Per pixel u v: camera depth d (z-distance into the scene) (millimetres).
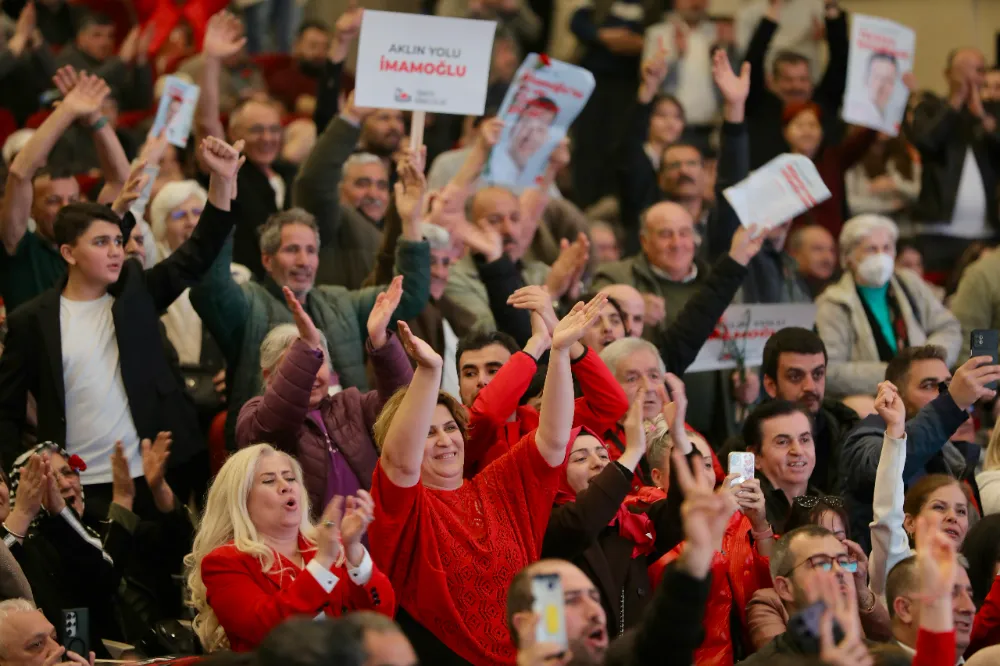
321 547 13594
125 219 20062
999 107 32125
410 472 14148
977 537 17203
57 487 17125
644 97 29812
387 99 21141
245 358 19422
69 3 35812
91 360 18969
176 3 36750
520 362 16438
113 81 31547
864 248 24562
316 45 33406
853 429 19172
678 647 11570
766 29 32250
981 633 16141
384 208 25703
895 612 15461
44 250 21406
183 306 22672
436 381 14039
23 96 30531
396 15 21125
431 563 14461
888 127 28078
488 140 22312
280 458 15094
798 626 12555
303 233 19969
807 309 22938
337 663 10984
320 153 22734
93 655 14656
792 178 22656
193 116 26078
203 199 23219
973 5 39031
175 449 19359
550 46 37094
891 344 24562
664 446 17141
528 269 24000
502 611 14617
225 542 14820
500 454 16219
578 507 15031
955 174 31625
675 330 21375
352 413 17328
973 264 27688
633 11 35344
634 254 29719
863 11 40000
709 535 11578
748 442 18141
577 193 33875
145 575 17922
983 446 23953
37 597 16719
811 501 16594
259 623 13633
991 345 18562
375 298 20344
